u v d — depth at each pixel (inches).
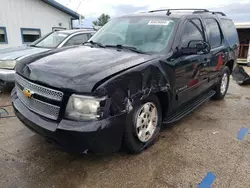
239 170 107.9
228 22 217.9
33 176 101.0
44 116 98.5
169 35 134.0
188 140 135.3
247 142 134.8
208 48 157.5
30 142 129.5
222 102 212.1
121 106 96.7
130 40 141.2
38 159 113.5
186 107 156.6
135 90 103.0
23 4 480.4
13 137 134.7
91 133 88.7
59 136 92.0
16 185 95.3
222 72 202.2
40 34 523.2
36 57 119.8
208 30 172.1
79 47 141.6
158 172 105.3
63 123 91.4
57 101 93.7
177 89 133.4
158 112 127.5
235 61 227.6
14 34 476.4
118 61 109.7
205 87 175.2
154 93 116.1
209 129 151.3
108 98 91.9
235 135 143.5
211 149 125.9
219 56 185.5
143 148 120.0
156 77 114.5
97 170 106.0
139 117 112.3
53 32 281.7
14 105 116.9
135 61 111.9
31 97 104.0
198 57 150.6
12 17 467.8
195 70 149.4
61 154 118.2
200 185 97.4
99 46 143.8
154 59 117.9
